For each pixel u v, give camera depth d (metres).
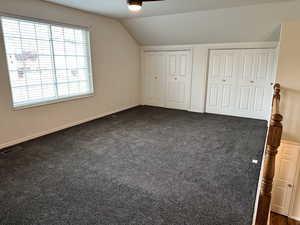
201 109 5.70
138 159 2.93
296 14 3.69
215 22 4.45
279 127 1.12
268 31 4.30
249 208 1.95
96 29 4.64
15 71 3.32
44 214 1.86
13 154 3.06
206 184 2.33
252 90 5.04
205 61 5.36
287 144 2.63
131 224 1.76
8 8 3.07
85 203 2.01
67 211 1.90
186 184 2.33
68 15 3.97
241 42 4.87
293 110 3.06
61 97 4.09
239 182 2.37
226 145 3.42
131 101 6.25
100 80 4.97
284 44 2.94
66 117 4.26
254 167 2.71
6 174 2.52
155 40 5.71
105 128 4.29
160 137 3.79
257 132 4.06
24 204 1.99
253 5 3.75
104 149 3.26
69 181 2.38
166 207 1.96
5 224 1.75
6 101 3.23
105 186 2.29
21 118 3.46
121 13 4.44
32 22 3.44
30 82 3.56
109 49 5.11
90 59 4.59
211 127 4.37
